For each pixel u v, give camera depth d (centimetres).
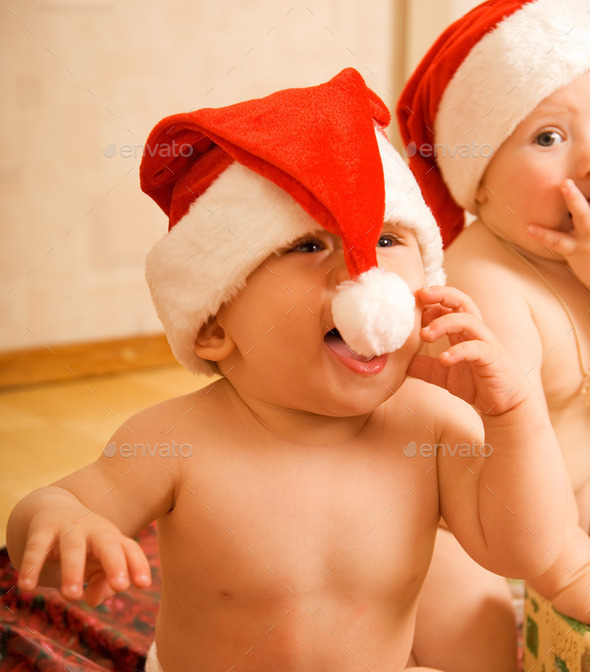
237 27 241
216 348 75
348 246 66
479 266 101
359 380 70
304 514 73
